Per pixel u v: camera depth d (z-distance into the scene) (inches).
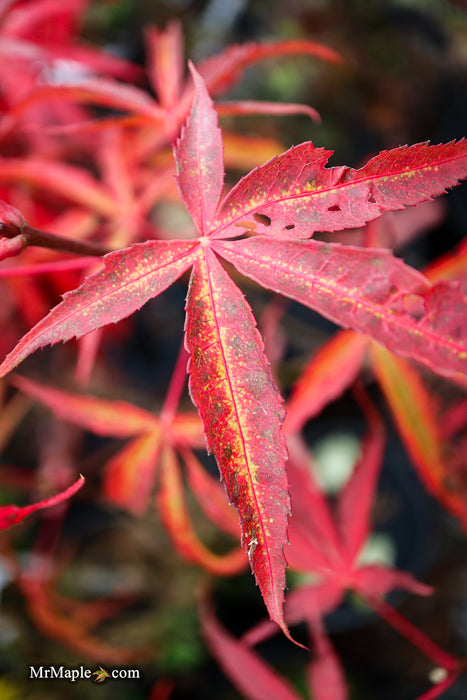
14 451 19.2
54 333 7.2
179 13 20.9
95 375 19.0
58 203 14.3
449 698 16.8
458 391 15.0
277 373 13.6
